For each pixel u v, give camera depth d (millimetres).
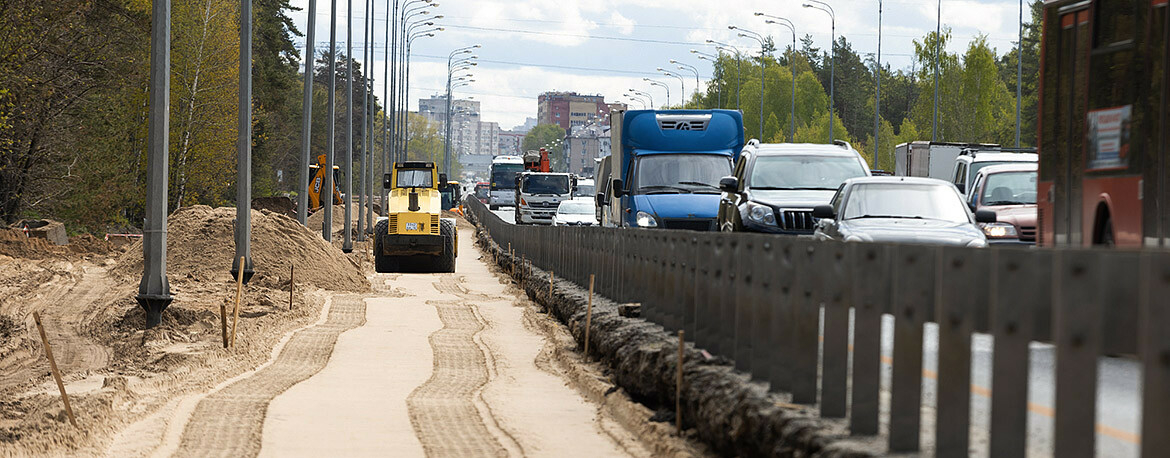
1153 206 32531
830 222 51406
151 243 60219
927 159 117438
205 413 37406
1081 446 15961
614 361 43219
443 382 46688
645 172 85125
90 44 148250
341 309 76875
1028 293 17203
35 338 61406
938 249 19562
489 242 168125
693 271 37156
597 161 143500
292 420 36531
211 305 70188
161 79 59938
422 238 120875
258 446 32156
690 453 28688
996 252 17938
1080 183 37812
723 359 32062
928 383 25531
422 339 61781
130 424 35406
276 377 47344
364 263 128500
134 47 171125
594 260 64250
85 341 61219
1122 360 25562
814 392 24906
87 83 149125
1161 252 14461
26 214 161750
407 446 32375
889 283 21406
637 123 86875
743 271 29828
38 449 30250
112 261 111250
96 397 37219
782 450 23141
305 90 114312
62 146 150375
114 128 174250
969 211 50125
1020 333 17375
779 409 24516
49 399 38656
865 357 22016
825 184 62938
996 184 66562
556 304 69438
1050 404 22172
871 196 50812
